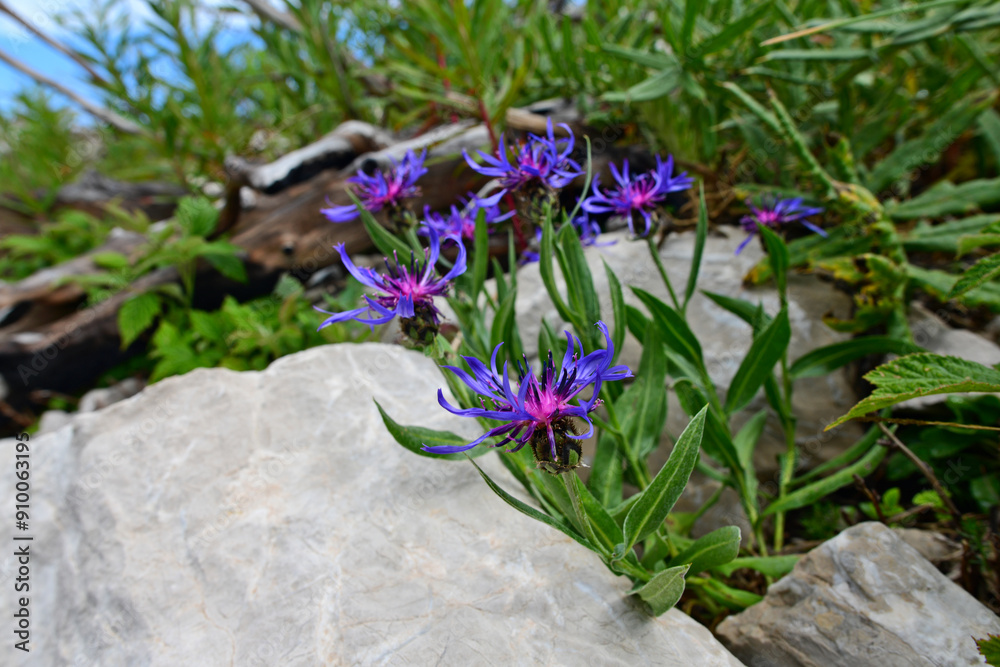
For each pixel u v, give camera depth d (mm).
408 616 284
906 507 416
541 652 269
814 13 595
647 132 615
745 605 336
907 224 509
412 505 330
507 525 317
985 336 468
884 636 279
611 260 534
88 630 317
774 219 444
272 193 728
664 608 268
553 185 321
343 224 702
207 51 925
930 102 560
